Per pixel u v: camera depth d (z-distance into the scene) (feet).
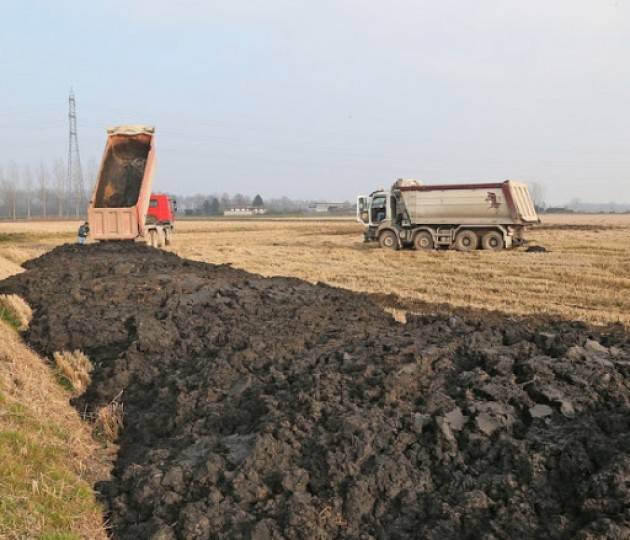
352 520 13.82
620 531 11.46
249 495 15.02
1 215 355.15
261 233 156.15
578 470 13.64
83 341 28.81
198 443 17.89
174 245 106.63
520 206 87.20
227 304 31.65
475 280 57.93
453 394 17.62
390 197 92.17
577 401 16.14
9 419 19.31
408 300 47.73
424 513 13.74
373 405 17.28
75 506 16.01
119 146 71.61
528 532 12.55
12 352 27.07
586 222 216.54
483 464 14.58
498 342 21.61
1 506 14.46
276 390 19.93
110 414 21.75
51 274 42.93
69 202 340.59
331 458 15.12
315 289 37.81
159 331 27.20
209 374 21.91
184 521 14.47
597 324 38.27
